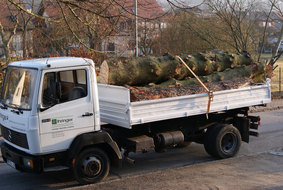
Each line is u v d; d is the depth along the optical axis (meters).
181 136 7.56
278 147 9.11
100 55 14.11
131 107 6.45
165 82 8.39
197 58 8.98
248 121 8.45
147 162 7.99
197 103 7.47
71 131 6.12
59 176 7.09
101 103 7.21
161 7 12.01
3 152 6.58
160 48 25.11
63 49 15.70
